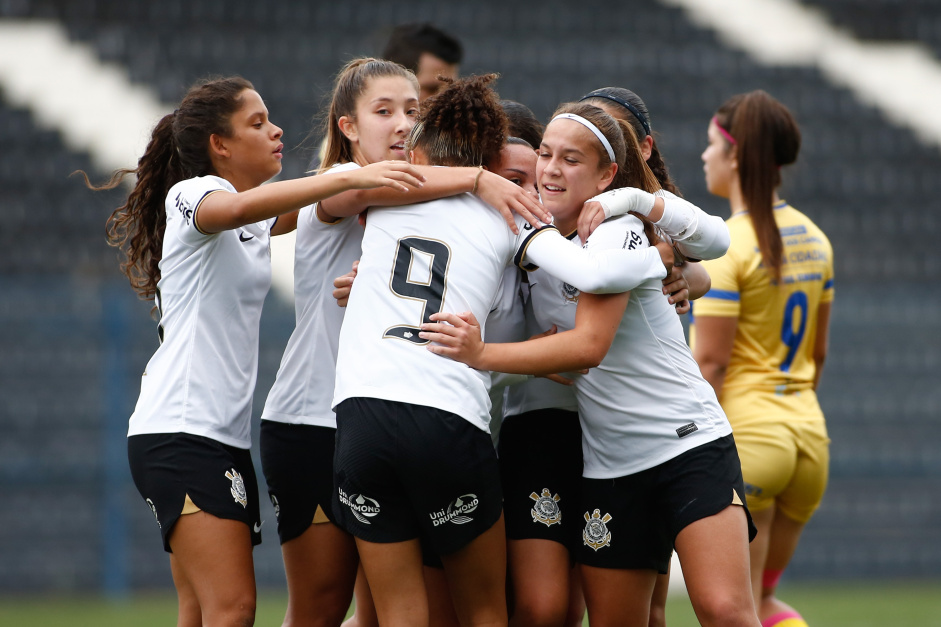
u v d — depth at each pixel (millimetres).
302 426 13609
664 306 12617
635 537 12578
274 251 45656
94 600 36750
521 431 13492
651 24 60750
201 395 12617
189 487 12258
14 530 39000
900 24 63188
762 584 17266
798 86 59250
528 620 12586
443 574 13297
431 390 11359
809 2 63531
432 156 12469
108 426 37406
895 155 56531
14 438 41125
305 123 51594
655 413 12352
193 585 12352
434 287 11727
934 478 43344
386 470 11398
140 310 41375
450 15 59375
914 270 51594
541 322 12867
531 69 57156
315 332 13664
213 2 57500
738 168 16562
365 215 12859
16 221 48719
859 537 42281
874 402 44812
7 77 53594
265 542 38500
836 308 44688
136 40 55500
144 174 13961
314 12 57906
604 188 12508
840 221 53500
